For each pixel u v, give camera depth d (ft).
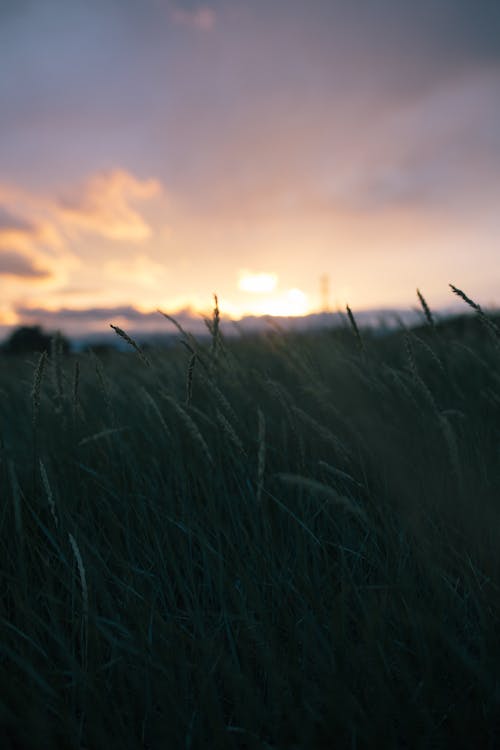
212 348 6.57
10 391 11.13
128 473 6.72
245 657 3.92
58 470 6.70
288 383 9.57
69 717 3.40
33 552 5.18
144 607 4.38
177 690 3.67
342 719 3.23
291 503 5.89
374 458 5.85
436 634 3.74
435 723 3.53
